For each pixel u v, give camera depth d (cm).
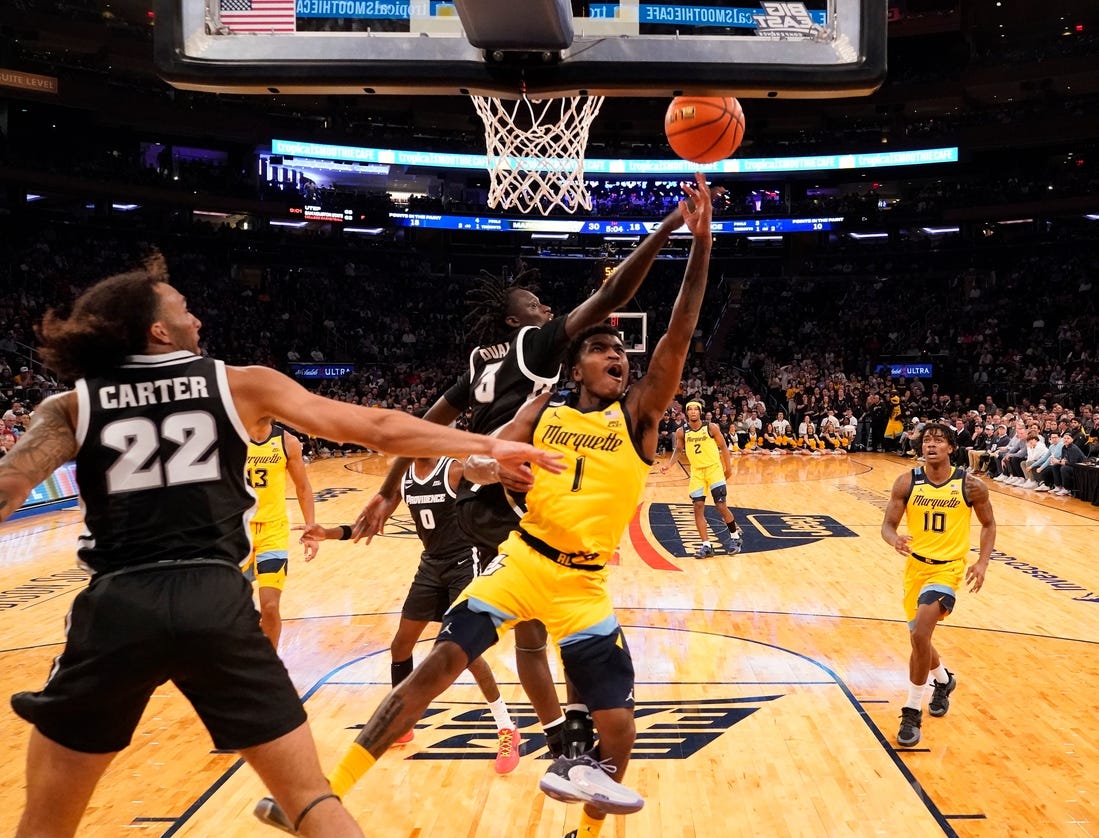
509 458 236
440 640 306
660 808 411
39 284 2641
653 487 1761
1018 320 3056
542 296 3572
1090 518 1362
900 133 3347
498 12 280
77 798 214
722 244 3653
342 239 3372
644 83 305
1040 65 3155
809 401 2661
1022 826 392
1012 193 3222
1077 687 586
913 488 520
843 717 528
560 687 572
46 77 2758
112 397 222
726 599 843
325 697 569
